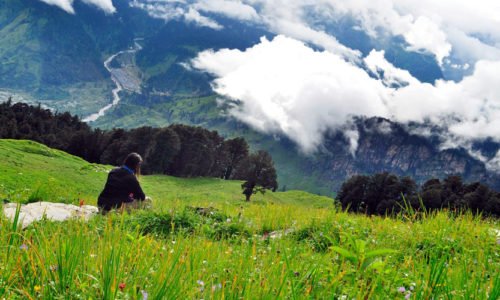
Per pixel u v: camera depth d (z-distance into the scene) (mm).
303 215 13344
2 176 27656
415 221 9188
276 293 3635
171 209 11602
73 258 3850
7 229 4609
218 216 12188
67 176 58750
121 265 3877
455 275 4352
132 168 13586
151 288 3670
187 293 3580
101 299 3439
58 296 3434
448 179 79750
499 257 6695
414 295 3936
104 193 13219
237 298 3482
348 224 9633
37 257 3820
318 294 3904
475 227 8477
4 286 3432
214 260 4926
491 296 3635
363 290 3842
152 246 5141
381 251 4055
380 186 84688
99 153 157750
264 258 5406
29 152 70188
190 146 143250
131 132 153125
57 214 11031
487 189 64250
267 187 109750
